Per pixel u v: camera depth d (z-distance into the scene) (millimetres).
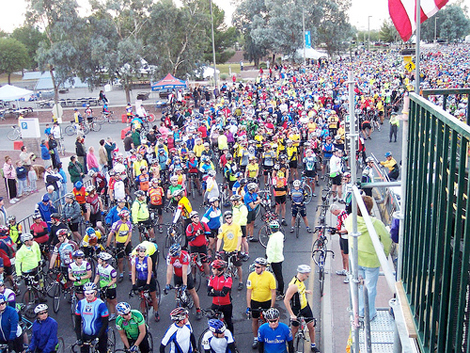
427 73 49125
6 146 30766
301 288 8414
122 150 28172
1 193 20797
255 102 37094
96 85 45469
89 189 14273
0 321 8203
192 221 11188
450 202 2580
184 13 44375
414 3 5930
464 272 2309
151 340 8766
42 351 8117
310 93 37281
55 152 22984
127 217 11961
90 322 8289
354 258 5145
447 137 2676
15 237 12750
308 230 14586
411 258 3527
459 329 2381
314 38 75875
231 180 16984
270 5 75125
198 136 21719
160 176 18609
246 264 12641
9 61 76375
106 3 42625
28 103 50938
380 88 42188
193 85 58594
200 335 9195
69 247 10961
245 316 10375
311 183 18328
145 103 48062
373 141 28250
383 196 14234
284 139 20719
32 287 10867
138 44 42375
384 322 6605
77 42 42281
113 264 12883
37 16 42156
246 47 91188
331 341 9086
